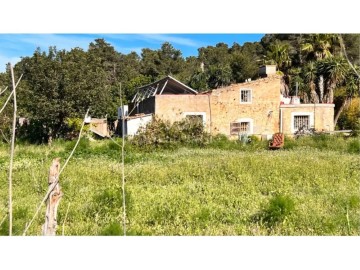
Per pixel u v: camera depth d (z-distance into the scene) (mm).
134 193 10703
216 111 31625
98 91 32219
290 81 42219
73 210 8797
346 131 31062
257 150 24188
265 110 32094
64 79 31031
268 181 12547
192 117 28000
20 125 31562
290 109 32188
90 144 23000
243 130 31844
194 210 8703
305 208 8695
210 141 26516
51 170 5172
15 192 11500
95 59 33094
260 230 7523
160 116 30422
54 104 30641
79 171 14188
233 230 7523
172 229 7656
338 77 37469
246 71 44062
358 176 13109
